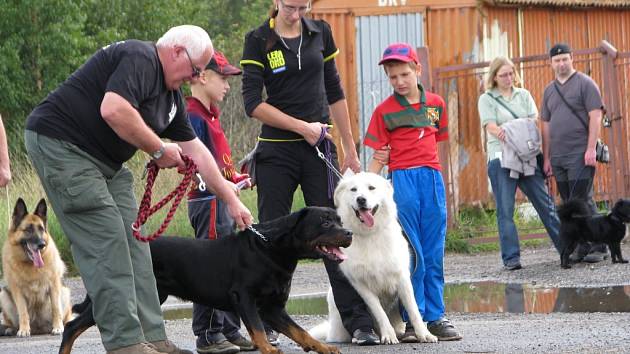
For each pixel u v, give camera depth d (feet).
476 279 60.59
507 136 63.46
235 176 37.45
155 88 29.07
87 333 45.42
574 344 34.94
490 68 65.31
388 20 89.71
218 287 32.63
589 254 65.41
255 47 38.06
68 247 75.25
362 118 89.81
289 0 37.22
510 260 64.03
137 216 30.81
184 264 32.83
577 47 97.55
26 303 51.31
